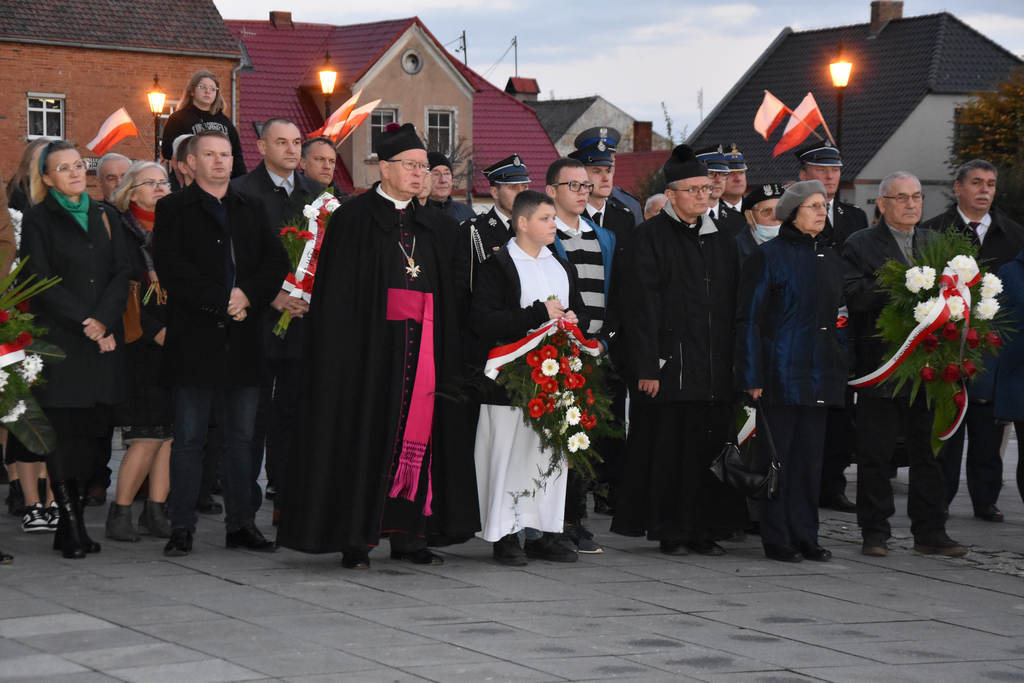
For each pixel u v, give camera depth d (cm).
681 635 673
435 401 845
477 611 711
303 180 1049
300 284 925
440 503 845
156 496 935
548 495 860
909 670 623
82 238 872
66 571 802
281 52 4825
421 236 849
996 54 5228
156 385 912
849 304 958
